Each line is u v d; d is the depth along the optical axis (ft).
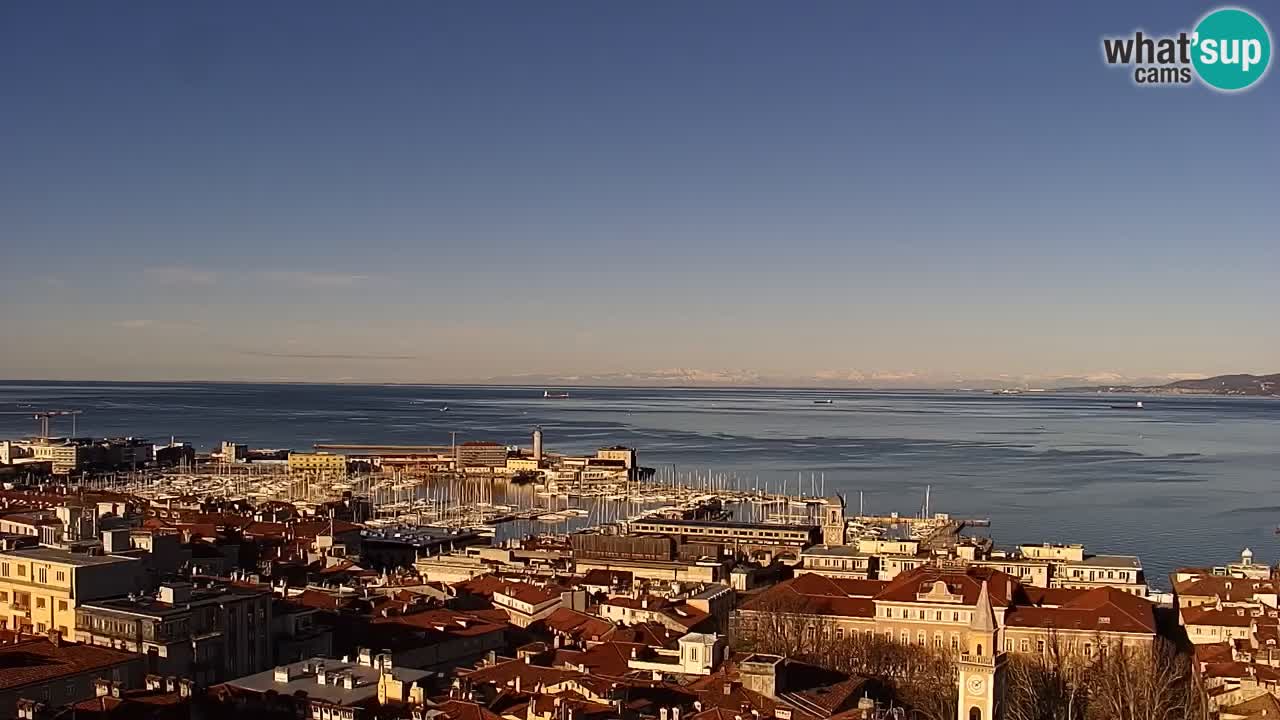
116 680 586.04
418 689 568.00
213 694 572.51
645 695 626.64
